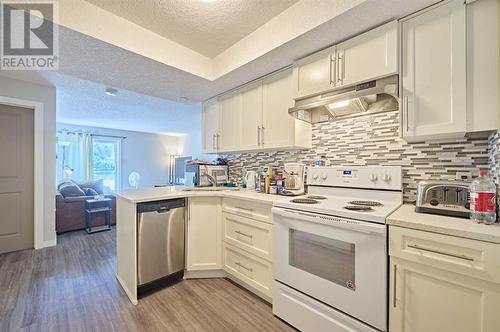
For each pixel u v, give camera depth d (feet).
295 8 5.13
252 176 8.25
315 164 6.78
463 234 3.12
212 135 9.37
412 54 4.38
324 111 6.67
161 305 5.87
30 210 9.86
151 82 7.67
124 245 6.69
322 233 4.49
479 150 4.45
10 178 9.43
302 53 5.79
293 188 6.74
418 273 3.51
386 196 5.32
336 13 4.43
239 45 6.54
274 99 6.95
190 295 6.34
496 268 2.90
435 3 4.11
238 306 5.85
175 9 5.24
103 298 6.15
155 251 6.49
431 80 4.18
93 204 13.12
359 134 6.07
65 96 11.65
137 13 5.37
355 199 5.64
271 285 5.74
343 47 5.19
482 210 3.47
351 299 4.13
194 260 7.19
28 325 5.06
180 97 9.41
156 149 24.58
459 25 3.91
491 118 3.67
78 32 4.91
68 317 5.35
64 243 10.68
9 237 9.39
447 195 3.99
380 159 5.72
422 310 3.48
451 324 3.26
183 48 6.79
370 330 3.91
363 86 4.92
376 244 3.85
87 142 19.81
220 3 5.07
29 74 8.81
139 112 15.15
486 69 3.71
